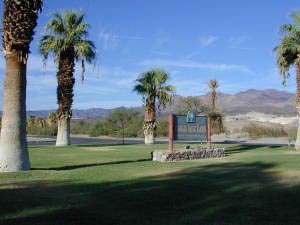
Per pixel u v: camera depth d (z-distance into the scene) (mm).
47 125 80562
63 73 35781
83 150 30984
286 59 33344
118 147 34938
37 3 17266
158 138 63500
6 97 16922
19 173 15969
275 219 9570
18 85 16969
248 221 9383
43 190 12336
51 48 35219
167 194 12078
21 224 8703
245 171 17594
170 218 9547
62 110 35844
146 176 15836
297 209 10477
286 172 17234
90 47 35562
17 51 16969
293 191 12734
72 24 35562
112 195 11820
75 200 11062
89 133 75125
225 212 10156
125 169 18188
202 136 26469
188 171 17547
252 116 115125
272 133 64938
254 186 13602
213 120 66062
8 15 16938
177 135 25422
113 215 9680
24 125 17141
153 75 43969
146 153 28422
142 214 9852
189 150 24297
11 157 16734
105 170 17688
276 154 27266
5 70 17109
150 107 44062
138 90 43938
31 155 26359
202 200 11406
